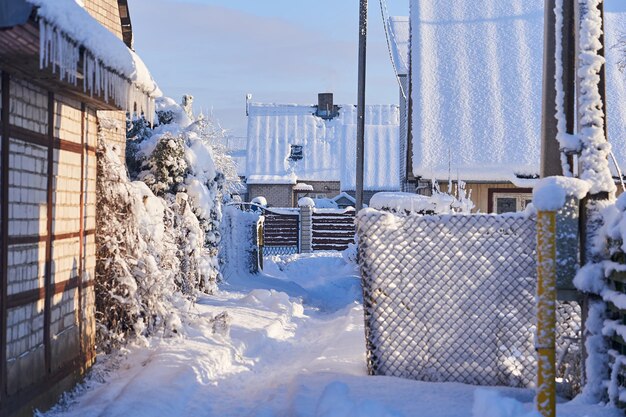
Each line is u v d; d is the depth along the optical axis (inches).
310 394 311.9
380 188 2111.2
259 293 670.5
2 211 258.5
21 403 275.7
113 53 295.6
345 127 2247.8
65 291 334.6
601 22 306.2
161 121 785.6
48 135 310.3
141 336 421.7
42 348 301.6
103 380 364.2
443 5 970.1
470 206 544.7
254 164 2180.1
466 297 341.4
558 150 319.0
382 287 346.0
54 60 243.6
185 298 550.6
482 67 901.8
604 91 306.3
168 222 605.9
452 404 289.1
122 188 431.8
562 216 301.1
